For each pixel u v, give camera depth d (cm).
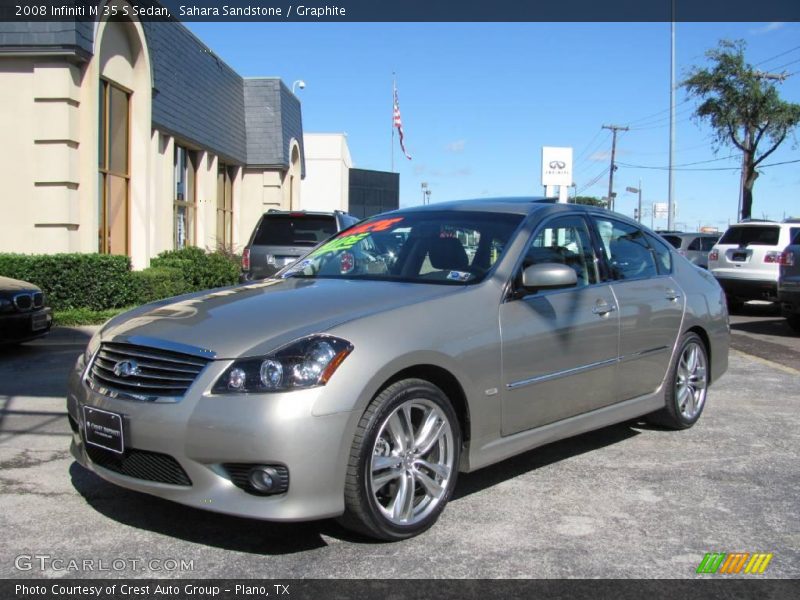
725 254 1486
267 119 2417
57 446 521
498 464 497
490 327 407
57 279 1159
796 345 1065
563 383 454
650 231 592
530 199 538
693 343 586
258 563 342
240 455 326
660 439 562
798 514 414
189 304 419
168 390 347
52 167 1224
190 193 1998
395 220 523
